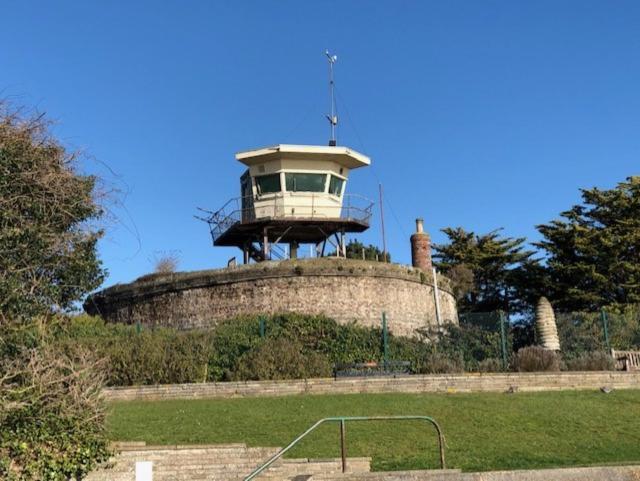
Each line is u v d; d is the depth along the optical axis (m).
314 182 42.50
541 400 20.64
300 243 44.47
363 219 41.72
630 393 21.73
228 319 31.64
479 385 22.22
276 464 14.27
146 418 18.53
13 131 13.98
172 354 23.66
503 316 27.75
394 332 33.41
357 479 11.37
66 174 14.36
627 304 41.66
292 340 26.91
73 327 24.31
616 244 43.19
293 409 19.52
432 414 18.98
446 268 51.75
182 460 14.26
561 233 45.78
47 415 12.98
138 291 35.56
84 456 13.16
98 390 14.38
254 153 42.16
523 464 14.85
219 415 18.84
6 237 13.62
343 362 26.44
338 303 32.94
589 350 27.72
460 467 14.66
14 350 13.19
